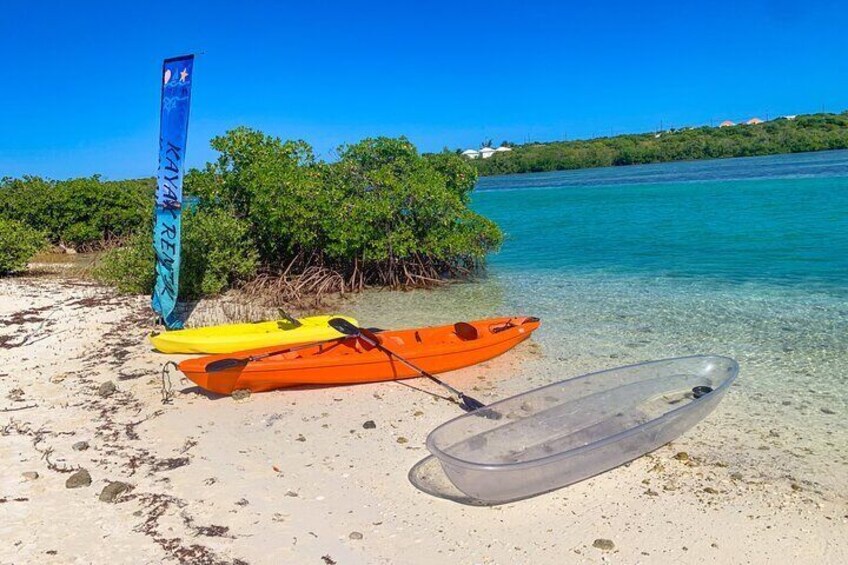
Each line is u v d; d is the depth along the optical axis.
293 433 7.57
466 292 16.27
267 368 8.62
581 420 7.02
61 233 23.53
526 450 6.41
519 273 18.73
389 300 15.49
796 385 8.99
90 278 17.39
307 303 14.95
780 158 95.62
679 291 15.26
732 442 7.29
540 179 93.00
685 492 6.19
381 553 5.20
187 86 10.70
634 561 5.14
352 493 6.16
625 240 24.92
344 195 16.80
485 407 7.07
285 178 15.99
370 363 9.13
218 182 16.83
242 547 5.20
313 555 5.12
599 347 10.98
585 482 6.39
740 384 9.09
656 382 7.89
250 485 6.26
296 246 17.27
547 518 5.75
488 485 5.70
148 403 8.40
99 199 23.80
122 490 6.01
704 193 45.44
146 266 14.91
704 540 5.42
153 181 26.53
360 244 16.31
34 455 6.78
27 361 10.09
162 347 10.34
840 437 7.39
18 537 5.20
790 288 15.03
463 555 5.20
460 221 17.94
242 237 16.67
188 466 6.64
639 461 6.82
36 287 15.98
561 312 13.58
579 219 34.03
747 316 12.64
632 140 132.12
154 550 5.08
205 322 13.02
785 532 5.54
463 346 9.77
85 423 7.72
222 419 7.94
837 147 104.50
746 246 21.77
